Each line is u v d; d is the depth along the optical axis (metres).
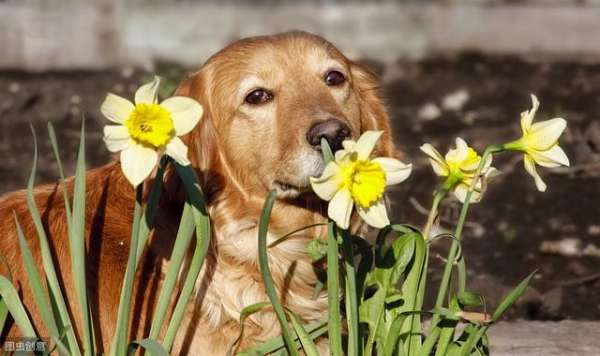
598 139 12.41
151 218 4.89
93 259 5.80
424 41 18.92
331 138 5.64
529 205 10.93
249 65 6.07
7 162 12.30
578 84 16.52
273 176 5.96
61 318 5.00
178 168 4.88
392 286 5.20
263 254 4.77
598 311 8.16
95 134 13.56
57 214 5.92
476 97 15.92
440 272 8.74
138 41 18.11
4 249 5.77
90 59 17.84
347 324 5.44
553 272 9.05
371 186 4.60
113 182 6.14
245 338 5.99
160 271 5.89
